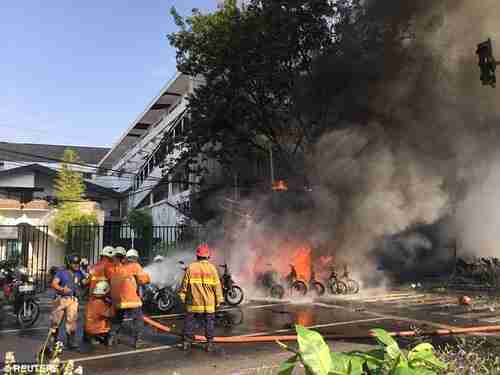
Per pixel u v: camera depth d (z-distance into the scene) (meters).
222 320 9.98
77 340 7.93
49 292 16.64
